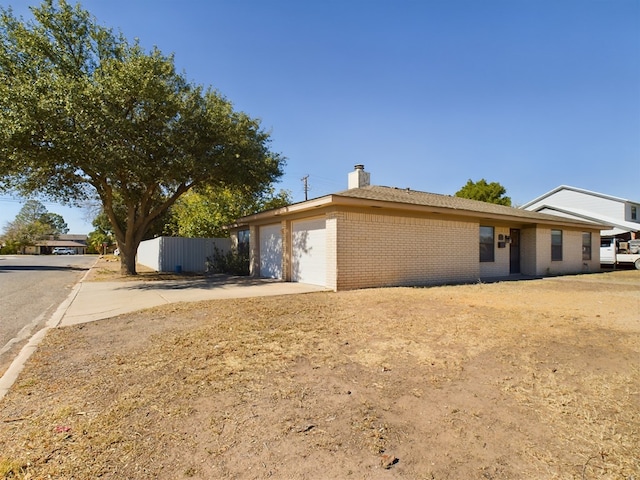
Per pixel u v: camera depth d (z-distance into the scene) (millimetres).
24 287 11320
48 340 4770
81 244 82625
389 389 3164
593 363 3844
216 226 20719
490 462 2137
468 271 12898
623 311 6555
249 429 2482
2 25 11727
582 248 18156
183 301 7738
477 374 3516
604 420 2645
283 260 12734
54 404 2859
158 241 19141
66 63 12328
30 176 13258
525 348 4320
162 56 12531
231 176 13992
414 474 2020
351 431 2473
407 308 6734
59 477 1961
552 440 2379
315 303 7348
